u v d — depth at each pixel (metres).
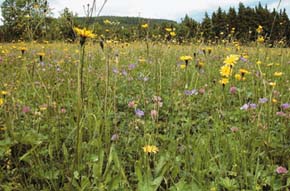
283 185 2.28
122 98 4.02
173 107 3.71
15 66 6.02
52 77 4.39
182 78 4.81
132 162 2.52
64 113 3.28
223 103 3.78
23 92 4.01
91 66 5.28
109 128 2.78
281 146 2.67
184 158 2.51
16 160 2.45
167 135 2.87
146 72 5.29
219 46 8.32
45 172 2.29
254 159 2.46
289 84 4.53
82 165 2.29
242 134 2.73
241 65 5.80
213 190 2.01
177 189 2.00
